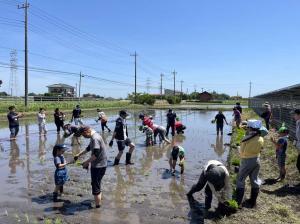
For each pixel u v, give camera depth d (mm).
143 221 7562
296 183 9844
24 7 41875
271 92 26250
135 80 84500
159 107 73250
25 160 13875
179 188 10031
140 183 10531
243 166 8164
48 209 8234
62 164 8961
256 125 8047
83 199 8961
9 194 9336
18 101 48438
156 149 16734
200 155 15336
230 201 7883
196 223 7477
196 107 74188
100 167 8305
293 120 18812
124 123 12859
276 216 7586
